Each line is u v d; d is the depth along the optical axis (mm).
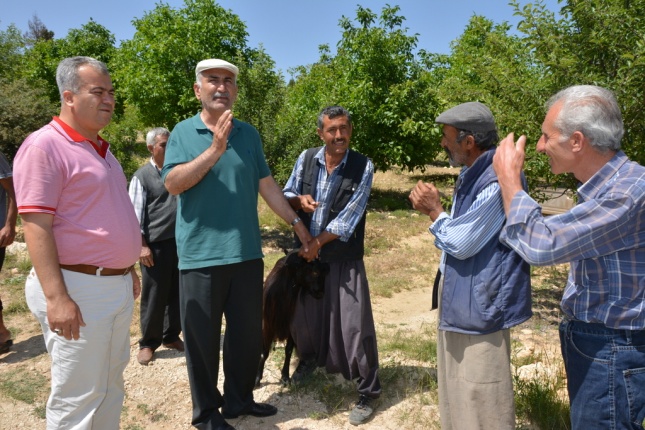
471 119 2504
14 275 6801
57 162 2391
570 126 1995
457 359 2627
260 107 9812
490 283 2436
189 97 13961
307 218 3715
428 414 3529
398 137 13141
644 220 1911
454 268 2568
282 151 10109
